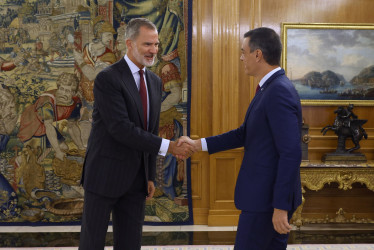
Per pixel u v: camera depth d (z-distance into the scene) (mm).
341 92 4949
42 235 4535
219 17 4805
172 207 4910
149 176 3088
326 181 4609
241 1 4871
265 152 2236
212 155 4891
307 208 5121
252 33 2359
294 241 4320
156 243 4285
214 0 4785
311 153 4988
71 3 4801
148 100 2869
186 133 4883
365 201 5109
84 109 4875
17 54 4855
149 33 2693
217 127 4863
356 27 4879
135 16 4809
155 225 4914
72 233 4605
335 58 4926
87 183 2734
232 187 4926
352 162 4664
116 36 4820
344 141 4754
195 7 4867
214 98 4844
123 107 2658
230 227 4859
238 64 4848
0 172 4910
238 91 4875
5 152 4902
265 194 2215
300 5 4918
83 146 4902
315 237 4453
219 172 4918
